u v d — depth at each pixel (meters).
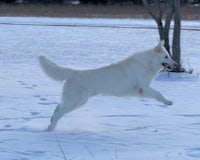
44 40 27.89
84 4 60.38
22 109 9.75
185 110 10.03
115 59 19.28
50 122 8.69
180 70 15.79
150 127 8.48
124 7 55.97
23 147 6.93
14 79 13.98
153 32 34.34
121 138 7.68
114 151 6.83
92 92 8.29
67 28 37.31
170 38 27.34
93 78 8.23
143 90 8.59
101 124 8.70
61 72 8.21
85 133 7.99
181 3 56.78
